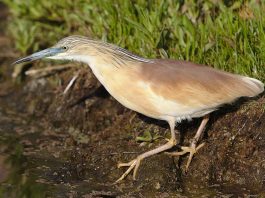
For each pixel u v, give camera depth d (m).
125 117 12.88
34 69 15.30
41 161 12.23
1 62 16.00
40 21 15.15
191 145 11.41
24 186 11.18
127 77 11.00
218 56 12.15
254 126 11.48
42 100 14.67
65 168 11.90
